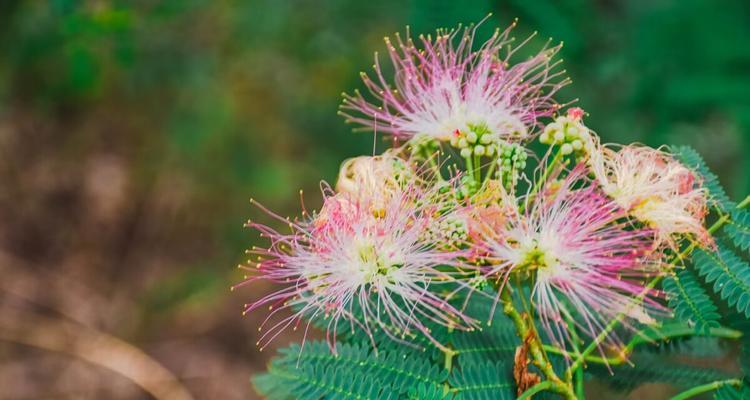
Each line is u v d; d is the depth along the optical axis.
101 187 7.29
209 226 6.91
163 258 7.09
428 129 2.39
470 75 2.42
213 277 6.86
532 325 2.08
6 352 6.64
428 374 2.22
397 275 2.13
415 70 2.47
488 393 2.19
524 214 2.14
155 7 5.22
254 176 6.42
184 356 6.60
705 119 4.70
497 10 4.12
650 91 4.53
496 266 2.05
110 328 6.82
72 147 7.36
